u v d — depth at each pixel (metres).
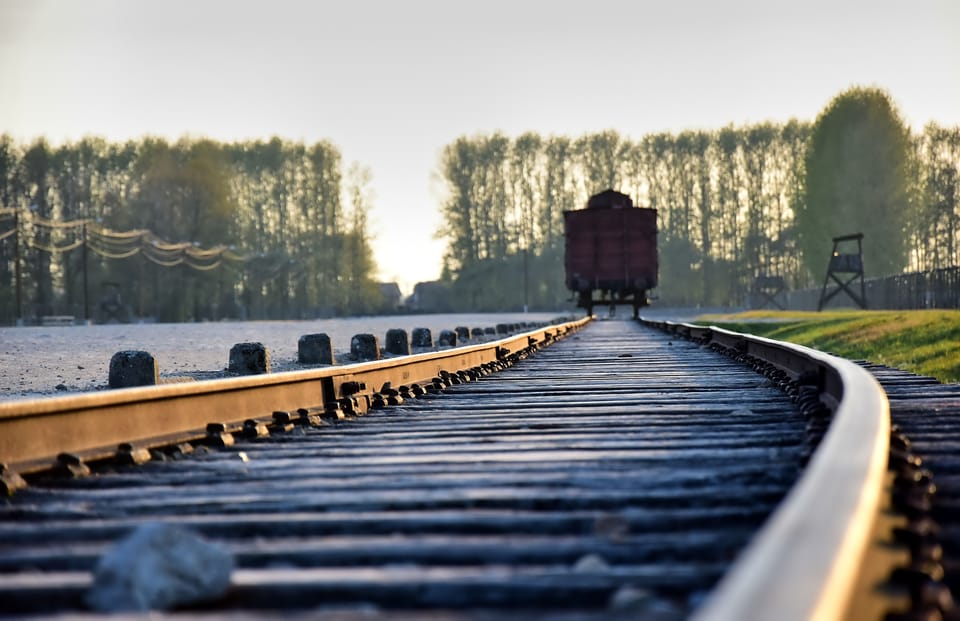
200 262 185.62
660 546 6.25
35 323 136.25
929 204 183.38
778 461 10.17
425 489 8.99
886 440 7.33
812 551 3.54
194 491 9.02
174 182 187.62
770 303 191.25
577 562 6.06
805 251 151.25
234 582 5.57
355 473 9.96
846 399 9.17
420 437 13.12
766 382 20.75
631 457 10.61
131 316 170.88
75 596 5.40
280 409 14.98
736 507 7.73
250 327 93.69
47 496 8.92
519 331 69.25
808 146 154.38
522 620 4.85
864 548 4.16
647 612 4.81
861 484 4.78
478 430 13.73
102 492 9.02
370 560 6.25
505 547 6.34
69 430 10.39
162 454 11.30
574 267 84.19
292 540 6.95
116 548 5.21
